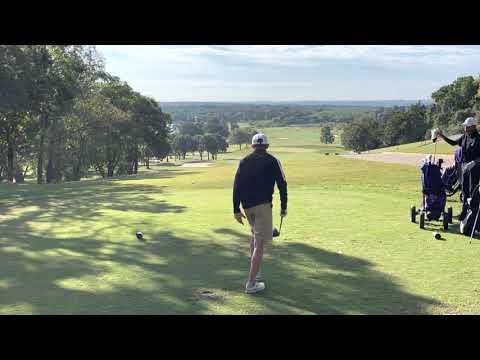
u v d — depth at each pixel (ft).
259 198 19.57
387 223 34.47
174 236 30.53
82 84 161.07
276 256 24.90
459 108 317.63
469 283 20.02
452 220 35.83
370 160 102.32
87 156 195.52
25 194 66.39
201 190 62.28
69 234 31.60
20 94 111.55
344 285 19.79
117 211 42.73
